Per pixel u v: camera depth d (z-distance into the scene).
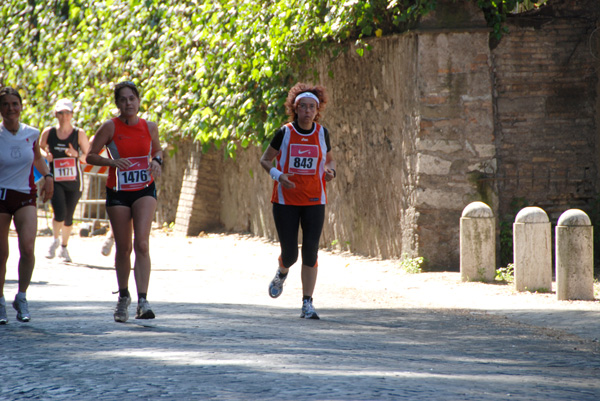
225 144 52.19
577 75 35.06
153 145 20.31
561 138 35.00
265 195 47.25
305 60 41.09
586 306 24.56
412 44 33.41
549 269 28.02
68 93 60.94
